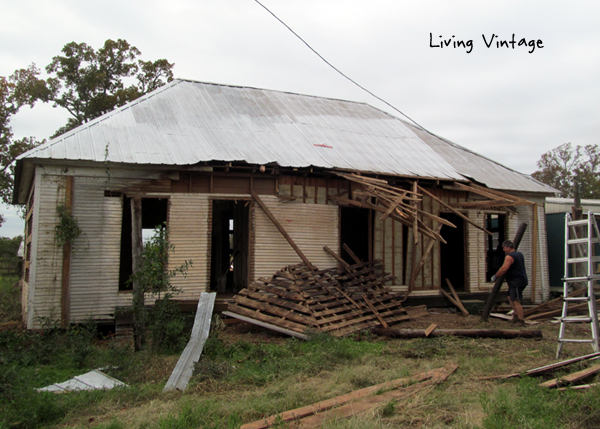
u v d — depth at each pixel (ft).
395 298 37.96
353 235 48.11
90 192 31.24
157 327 24.66
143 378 20.89
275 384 19.29
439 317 37.29
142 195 32.53
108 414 16.40
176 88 47.03
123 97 83.97
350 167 37.68
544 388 16.87
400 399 16.65
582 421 13.75
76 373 21.86
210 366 20.85
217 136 38.34
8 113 82.99
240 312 31.76
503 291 44.80
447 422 14.73
